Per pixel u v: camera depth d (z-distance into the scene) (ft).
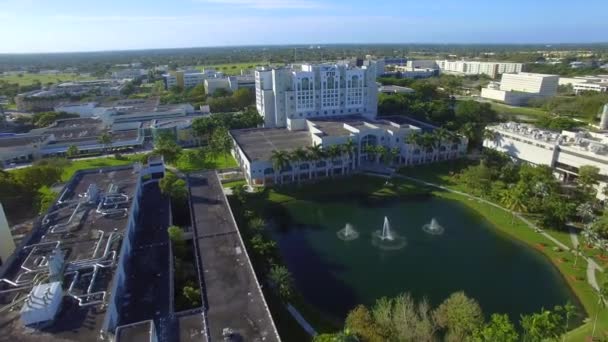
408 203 409.69
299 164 459.32
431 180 464.65
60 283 193.47
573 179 434.71
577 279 272.31
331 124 579.48
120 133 638.94
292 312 244.63
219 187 382.83
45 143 577.84
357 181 465.06
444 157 528.63
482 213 381.40
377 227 360.48
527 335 193.47
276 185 450.71
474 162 513.45
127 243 255.91
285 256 312.50
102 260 222.48
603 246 292.81
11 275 212.02
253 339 185.37
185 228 315.78
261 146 508.53
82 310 186.70
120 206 297.12
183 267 259.39
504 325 185.57
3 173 383.65
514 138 497.46
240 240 278.46
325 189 443.32
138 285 228.63
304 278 283.38
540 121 652.48
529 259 303.68
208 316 201.57
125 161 542.98
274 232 352.90
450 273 288.10
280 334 223.10
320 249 323.37
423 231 351.25
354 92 648.38
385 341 199.41
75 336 170.30
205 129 618.03
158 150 486.79
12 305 188.03
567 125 609.83
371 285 274.77
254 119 651.66
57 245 238.89
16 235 327.26
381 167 504.02
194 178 407.85
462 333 203.82
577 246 312.09
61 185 426.51
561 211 337.52
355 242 334.03
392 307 241.96
